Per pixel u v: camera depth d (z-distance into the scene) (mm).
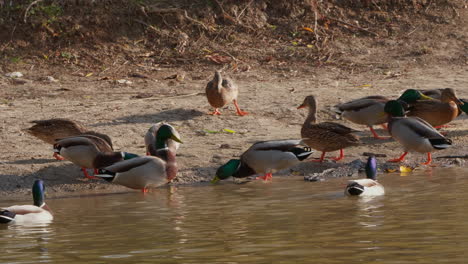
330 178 13102
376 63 24188
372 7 27938
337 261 7293
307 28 26359
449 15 27484
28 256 7844
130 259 7598
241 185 12648
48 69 23328
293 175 13523
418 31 26594
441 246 7770
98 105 19156
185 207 10695
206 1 26922
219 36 25797
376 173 12297
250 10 26938
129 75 23078
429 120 15883
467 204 10070
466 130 16719
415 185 11883
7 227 9484
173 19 25969
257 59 24609
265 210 10180
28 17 24953
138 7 25906
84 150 12711
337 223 9102
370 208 10023
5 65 23375
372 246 7852
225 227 9102
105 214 10328
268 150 12789
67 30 24875
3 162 13969
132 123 17328
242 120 17531
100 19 25344
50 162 14008
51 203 11469
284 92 20625
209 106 18938
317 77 22875
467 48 25062
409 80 21953
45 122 14312
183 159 14359
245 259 7457
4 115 18062
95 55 24281
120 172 12000
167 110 18375
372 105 15594
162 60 24375
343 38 26156
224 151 14898
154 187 12781
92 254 7855
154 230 9062
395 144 15492
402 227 8750
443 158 14469
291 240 8258
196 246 8102
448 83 21328
